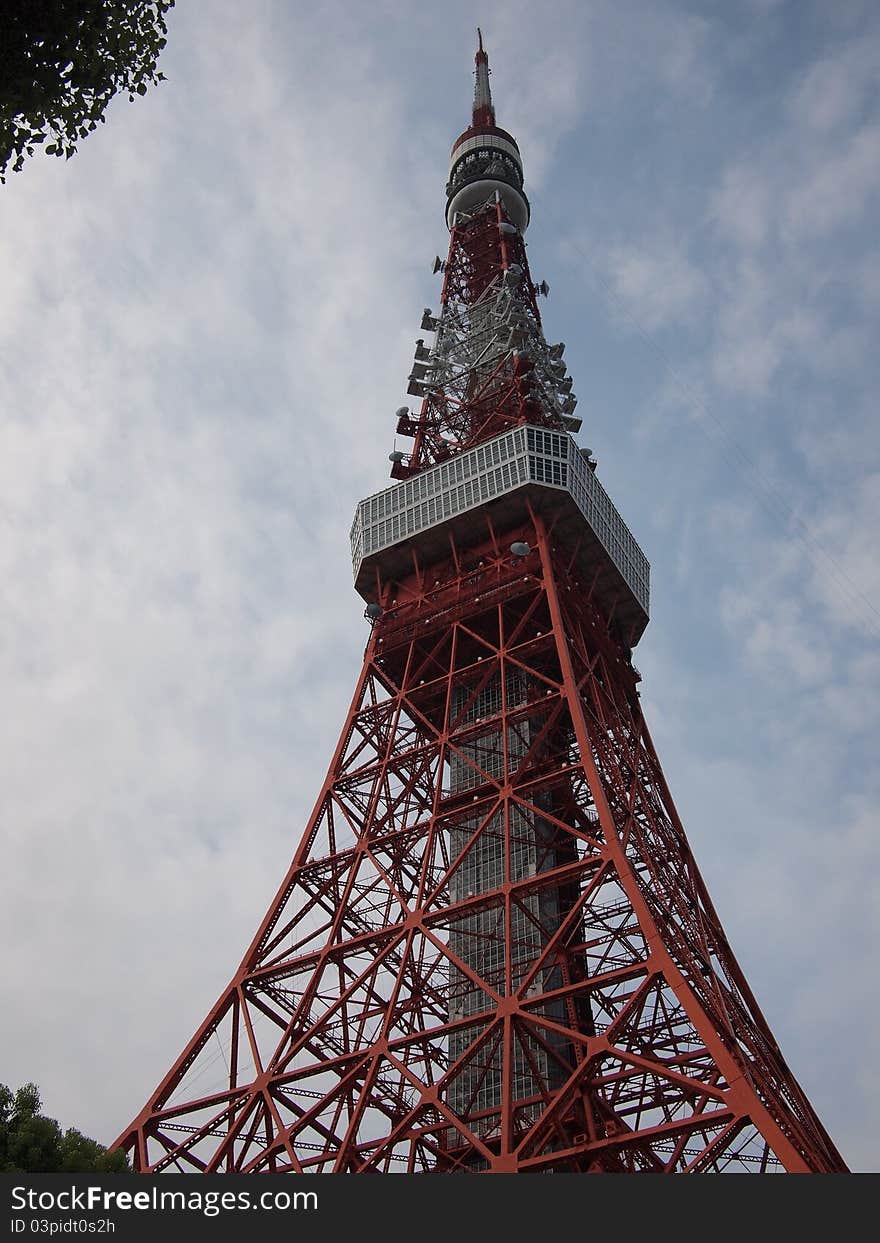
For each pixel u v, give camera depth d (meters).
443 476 106.88
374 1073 71.38
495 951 85.75
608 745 90.62
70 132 26.17
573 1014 77.75
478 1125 77.12
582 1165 66.69
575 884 89.12
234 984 82.62
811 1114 76.62
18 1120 51.62
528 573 98.44
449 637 100.69
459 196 149.38
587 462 114.38
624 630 109.56
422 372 125.88
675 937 75.81
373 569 108.44
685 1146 59.34
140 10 26.59
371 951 80.94
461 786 95.06
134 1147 75.81
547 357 125.44
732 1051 68.62
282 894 87.38
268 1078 75.12
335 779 94.25
